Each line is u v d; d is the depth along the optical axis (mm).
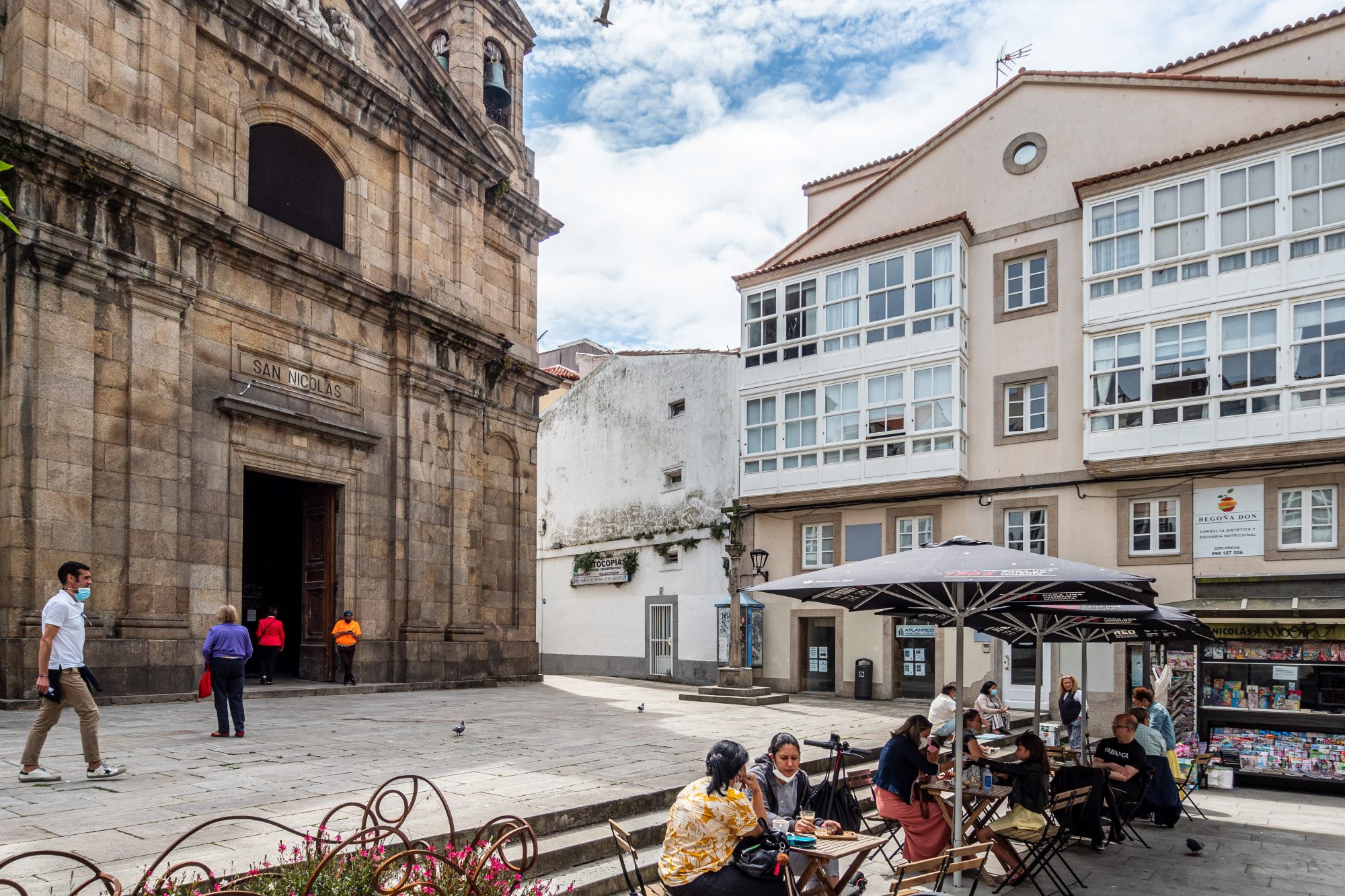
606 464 31766
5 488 13242
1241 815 11922
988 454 22047
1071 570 7609
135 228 15000
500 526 24172
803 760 11500
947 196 23547
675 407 29484
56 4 14336
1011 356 22016
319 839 5160
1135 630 12211
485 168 23484
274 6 17984
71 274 14055
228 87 17547
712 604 27000
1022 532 21438
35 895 5176
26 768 8203
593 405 32656
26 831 6531
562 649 32531
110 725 11828
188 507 15625
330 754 10250
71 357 13984
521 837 6621
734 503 26281
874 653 23000
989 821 8789
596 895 6875
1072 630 12336
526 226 25844
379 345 20328
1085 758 11789
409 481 20406
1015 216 22375
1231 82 19750
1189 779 13227
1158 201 19812
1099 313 20359
